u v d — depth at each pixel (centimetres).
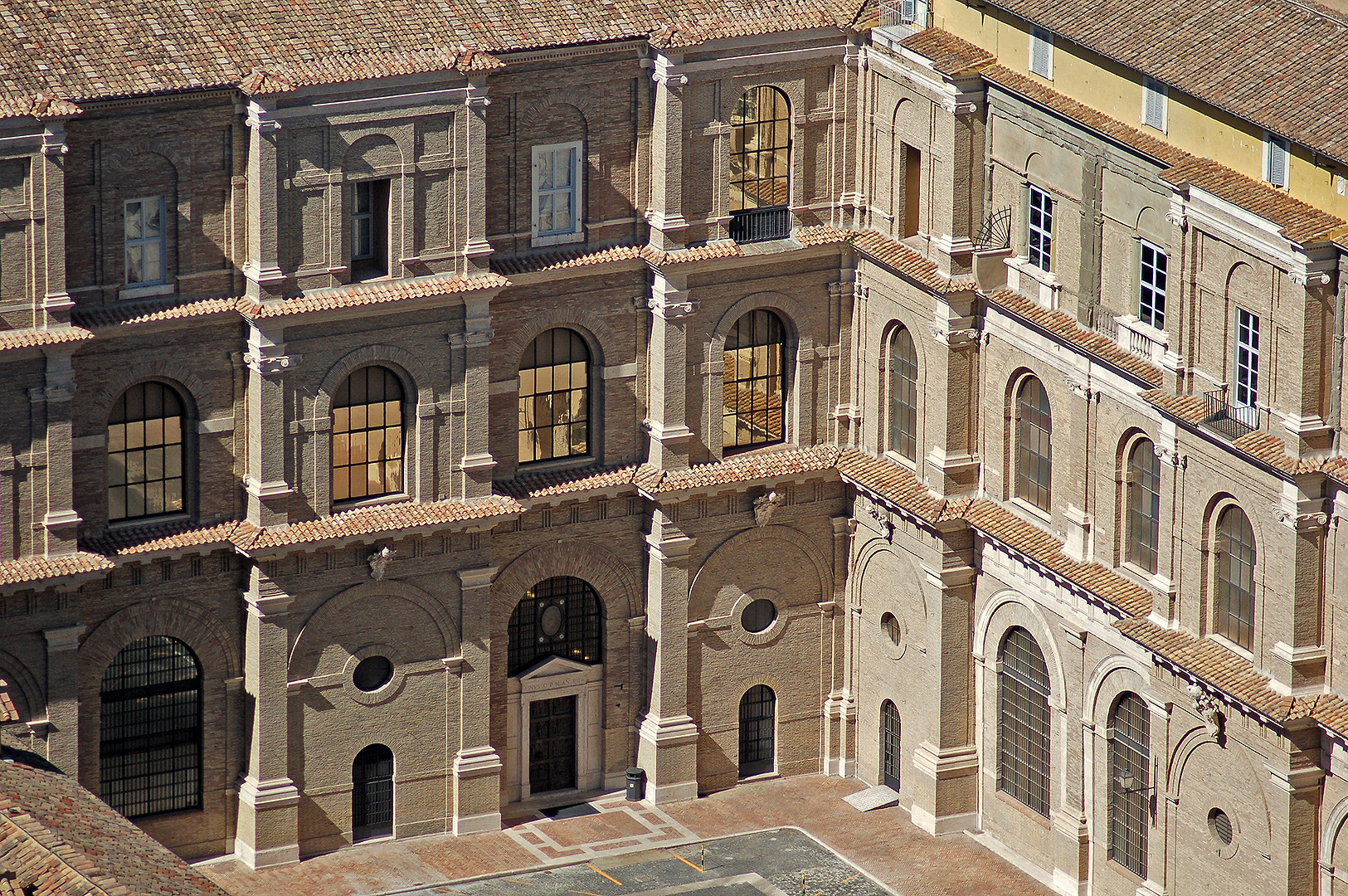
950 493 14350
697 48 14088
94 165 13088
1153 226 12750
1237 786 12750
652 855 14612
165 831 14238
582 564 14825
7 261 12888
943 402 14238
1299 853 12494
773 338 14900
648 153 14325
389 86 13462
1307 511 12081
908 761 15025
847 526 15212
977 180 13975
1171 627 12988
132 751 14088
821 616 15388
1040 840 14312
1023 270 13725
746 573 15100
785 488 15000
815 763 15600
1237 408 12344
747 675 15300
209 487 13825
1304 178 11900
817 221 14775
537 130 14050
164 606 13875
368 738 14475
